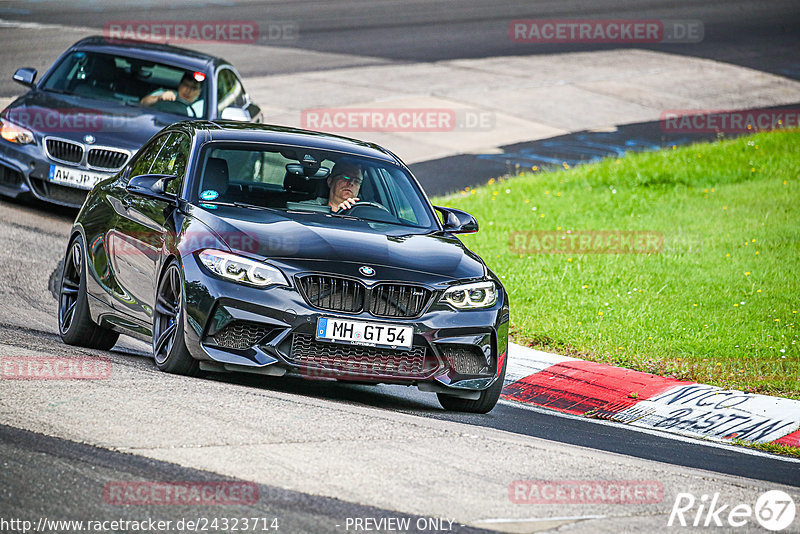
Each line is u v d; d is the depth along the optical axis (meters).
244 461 19.17
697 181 62.81
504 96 88.25
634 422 29.78
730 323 38.22
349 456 20.08
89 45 53.38
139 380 24.02
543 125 81.06
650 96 92.81
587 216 55.16
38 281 37.66
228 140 29.47
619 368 33.25
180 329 25.16
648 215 55.31
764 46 116.75
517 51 106.88
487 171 67.38
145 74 51.81
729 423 29.55
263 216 26.94
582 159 72.00
